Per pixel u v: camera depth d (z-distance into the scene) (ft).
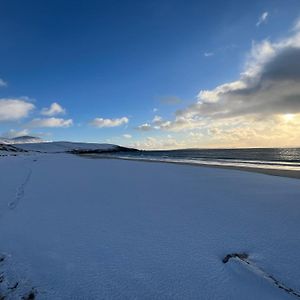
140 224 19.70
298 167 74.08
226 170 61.67
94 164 84.33
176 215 21.94
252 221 20.24
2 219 20.97
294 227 18.75
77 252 15.06
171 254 14.70
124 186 36.83
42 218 21.29
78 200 27.63
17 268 13.28
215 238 16.88
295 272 12.78
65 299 10.86
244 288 11.43
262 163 96.17
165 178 46.06
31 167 68.23
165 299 10.85
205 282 11.96
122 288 11.59
